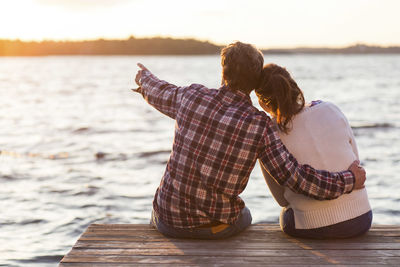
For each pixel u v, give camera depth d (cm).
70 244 553
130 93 4200
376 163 1048
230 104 246
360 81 5422
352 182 247
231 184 247
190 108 249
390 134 1552
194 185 249
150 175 984
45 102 3266
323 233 262
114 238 269
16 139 1596
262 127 240
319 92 3762
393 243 260
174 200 256
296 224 268
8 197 790
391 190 800
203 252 247
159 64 15950
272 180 273
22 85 5494
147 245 258
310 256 242
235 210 259
